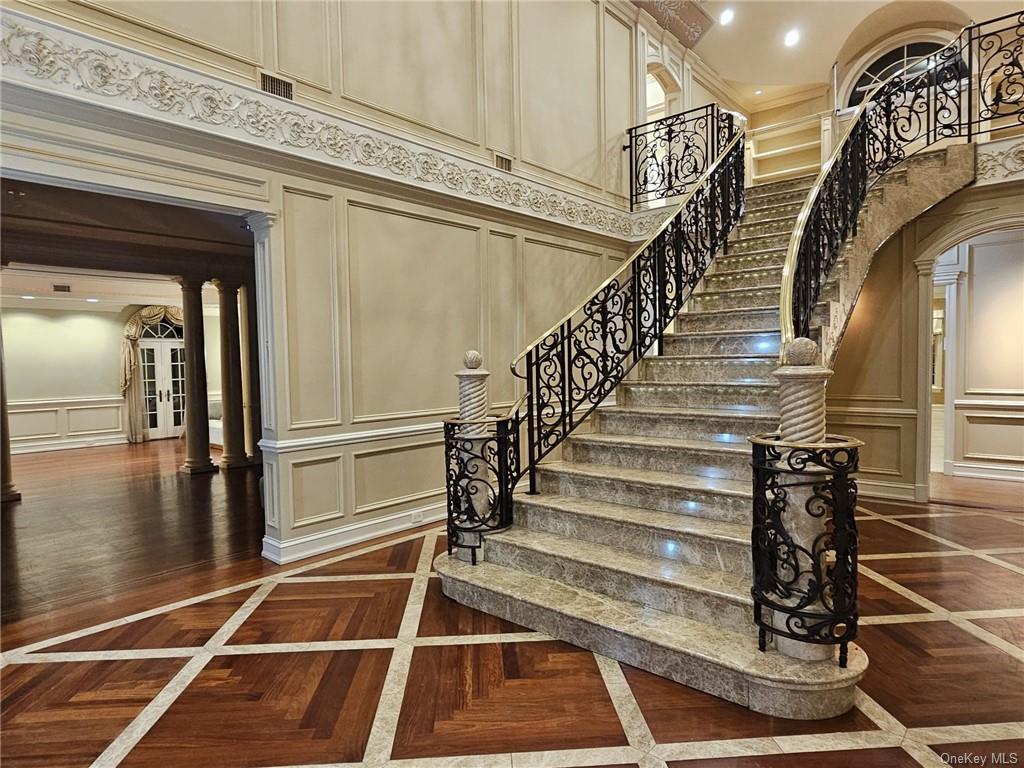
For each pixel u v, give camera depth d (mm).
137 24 3158
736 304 4625
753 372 3789
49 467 8336
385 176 4371
